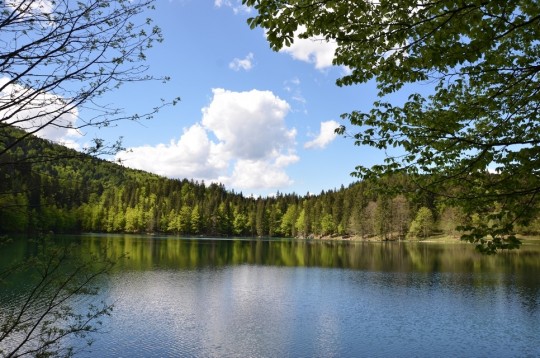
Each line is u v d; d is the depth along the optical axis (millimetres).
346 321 22172
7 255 35094
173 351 17219
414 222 104750
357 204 119250
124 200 135750
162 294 28422
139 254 56406
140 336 18953
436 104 7480
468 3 4781
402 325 21516
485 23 5152
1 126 3688
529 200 6082
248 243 97625
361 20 5309
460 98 7301
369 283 34625
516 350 17953
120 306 24359
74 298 24562
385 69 5758
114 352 16688
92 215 119188
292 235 145000
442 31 5188
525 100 6379
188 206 136000
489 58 6211
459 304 26391
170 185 156375
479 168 6457
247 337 19250
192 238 115500
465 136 7355
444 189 7141
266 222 149875
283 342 18656
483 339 19344
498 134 6902
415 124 7438
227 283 33875
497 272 41750
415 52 5527
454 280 36406
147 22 4223
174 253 61031
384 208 110438
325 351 17547
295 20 4883
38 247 5793
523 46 6273
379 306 25750
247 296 28516
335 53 5918
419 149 7480
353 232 123438
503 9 4832
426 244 94375
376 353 17422
